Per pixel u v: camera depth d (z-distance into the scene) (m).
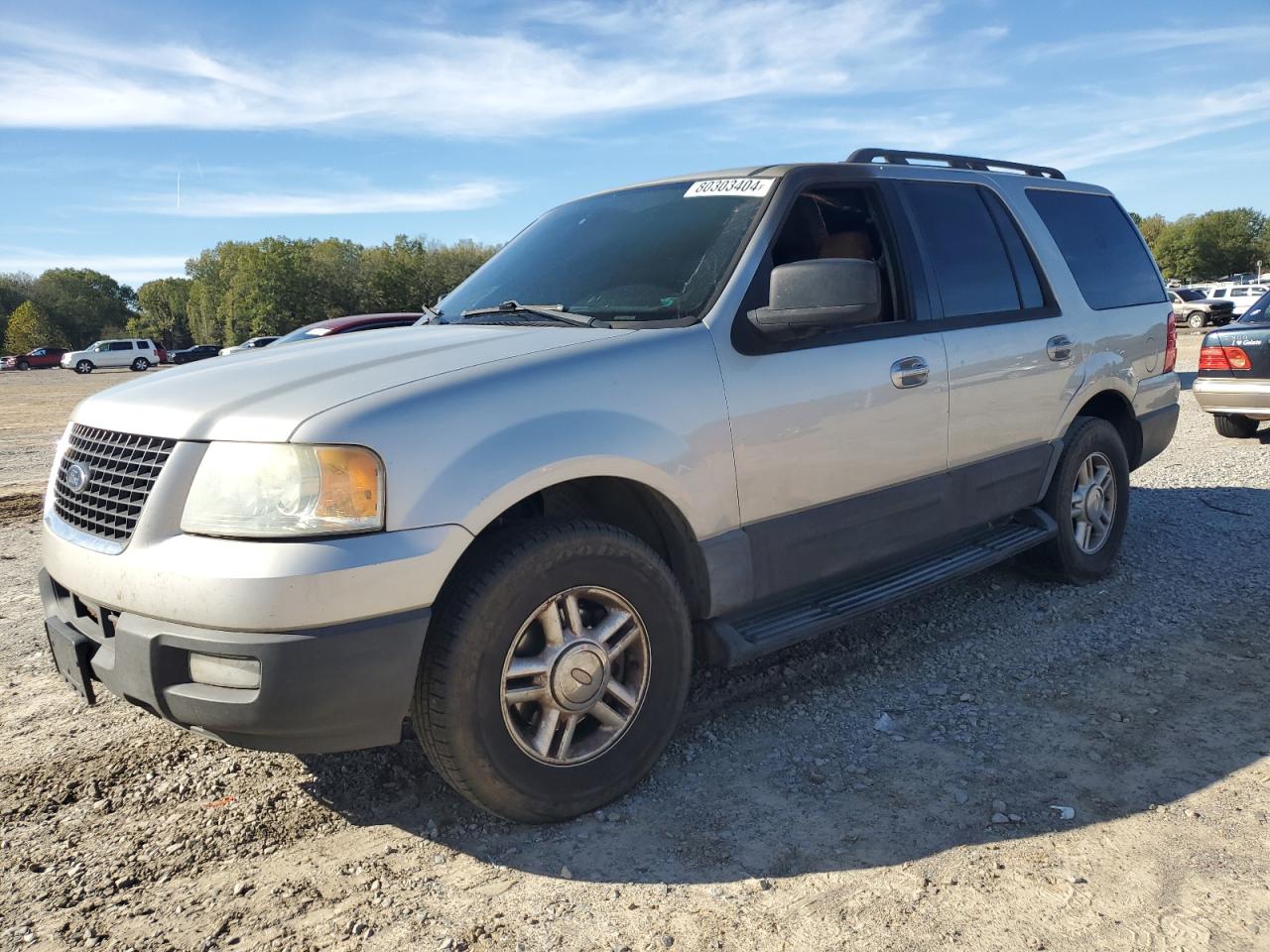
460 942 2.15
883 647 3.92
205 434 2.35
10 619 4.64
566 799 2.62
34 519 7.29
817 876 2.37
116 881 2.43
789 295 2.86
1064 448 4.36
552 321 3.13
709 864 2.44
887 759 2.97
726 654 2.93
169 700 2.28
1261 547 5.14
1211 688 3.41
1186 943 2.07
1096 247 4.77
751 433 2.97
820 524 3.21
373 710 2.29
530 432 2.49
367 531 2.25
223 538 2.24
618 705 2.75
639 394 2.72
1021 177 4.54
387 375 2.52
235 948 2.15
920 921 2.17
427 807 2.77
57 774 3.01
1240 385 8.45
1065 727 3.15
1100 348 4.52
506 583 2.43
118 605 2.36
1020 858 2.42
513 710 2.54
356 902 2.32
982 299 3.96
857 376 3.29
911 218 3.74
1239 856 2.39
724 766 2.96
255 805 2.80
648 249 3.34
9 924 2.26
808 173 3.39
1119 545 4.78
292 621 2.17
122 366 50.06
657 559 2.76
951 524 3.74
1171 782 2.77
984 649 3.87
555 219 4.00
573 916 2.23
